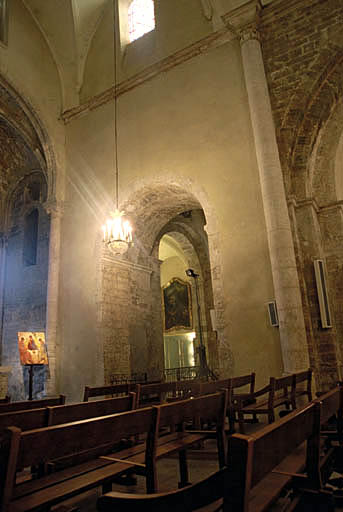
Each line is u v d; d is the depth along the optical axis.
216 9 10.08
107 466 3.00
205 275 17.33
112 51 12.16
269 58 9.34
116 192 11.04
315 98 8.73
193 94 10.12
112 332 10.73
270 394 5.26
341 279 8.61
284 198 8.18
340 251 8.70
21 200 15.52
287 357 7.36
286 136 8.79
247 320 8.17
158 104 10.74
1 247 15.51
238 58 9.58
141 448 3.58
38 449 2.14
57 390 10.82
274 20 9.42
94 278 10.91
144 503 1.65
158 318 12.98
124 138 11.26
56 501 2.36
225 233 8.83
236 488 1.54
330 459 3.32
